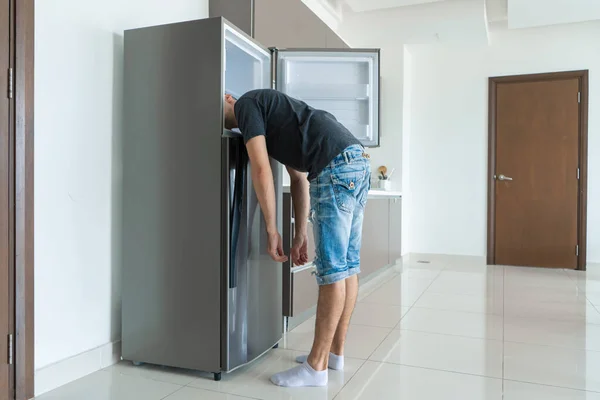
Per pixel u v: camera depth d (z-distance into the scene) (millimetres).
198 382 1898
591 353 2258
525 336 2531
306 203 2184
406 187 5508
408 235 5578
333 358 2045
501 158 5242
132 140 2068
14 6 1649
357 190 1820
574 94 4961
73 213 1904
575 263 4961
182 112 1986
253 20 2598
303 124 1807
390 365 2094
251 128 1808
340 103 2939
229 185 1921
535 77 5082
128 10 2174
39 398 1725
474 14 4359
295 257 2184
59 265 1853
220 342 1918
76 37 1903
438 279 4223
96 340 2033
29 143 1703
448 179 5438
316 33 3408
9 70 1635
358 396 1766
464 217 5387
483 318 2893
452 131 5418
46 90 1780
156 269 2025
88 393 1775
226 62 2527
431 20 4500
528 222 5141
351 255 1980
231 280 1927
